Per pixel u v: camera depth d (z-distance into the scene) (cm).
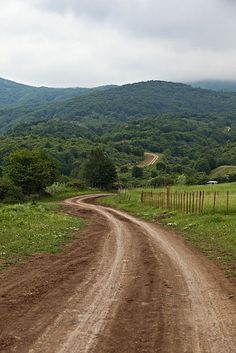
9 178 8688
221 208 3328
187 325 847
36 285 1191
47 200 8388
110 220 3656
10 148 16138
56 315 909
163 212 3972
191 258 1673
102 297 1065
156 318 892
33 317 894
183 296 1081
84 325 843
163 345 738
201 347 729
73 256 1720
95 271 1408
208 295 1091
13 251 1769
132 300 1039
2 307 969
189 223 2939
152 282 1243
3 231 2389
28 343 743
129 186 12044
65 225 2945
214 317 902
